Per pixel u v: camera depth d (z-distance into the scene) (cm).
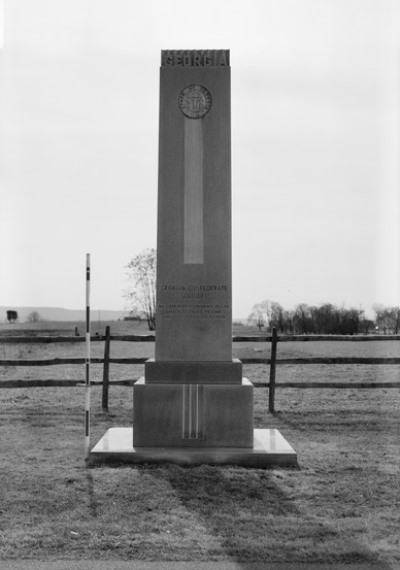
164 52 700
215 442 664
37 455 686
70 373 1647
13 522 474
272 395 1036
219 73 696
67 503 517
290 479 590
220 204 692
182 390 668
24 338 1072
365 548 427
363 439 801
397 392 1290
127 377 1515
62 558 409
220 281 689
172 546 428
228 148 694
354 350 2069
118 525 468
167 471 602
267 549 424
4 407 1070
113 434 731
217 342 687
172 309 689
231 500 529
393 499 538
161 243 692
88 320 659
